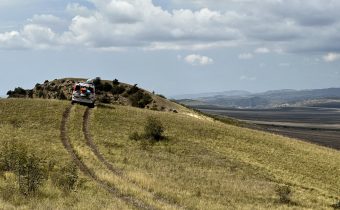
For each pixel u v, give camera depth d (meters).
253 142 63.94
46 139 42.28
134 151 44.59
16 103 60.31
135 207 22.11
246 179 41.03
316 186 45.84
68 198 21.95
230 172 43.19
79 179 26.67
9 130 45.81
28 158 24.38
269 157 56.06
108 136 50.16
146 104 97.50
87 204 20.95
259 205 30.25
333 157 66.56
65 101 66.56
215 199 29.48
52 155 34.44
